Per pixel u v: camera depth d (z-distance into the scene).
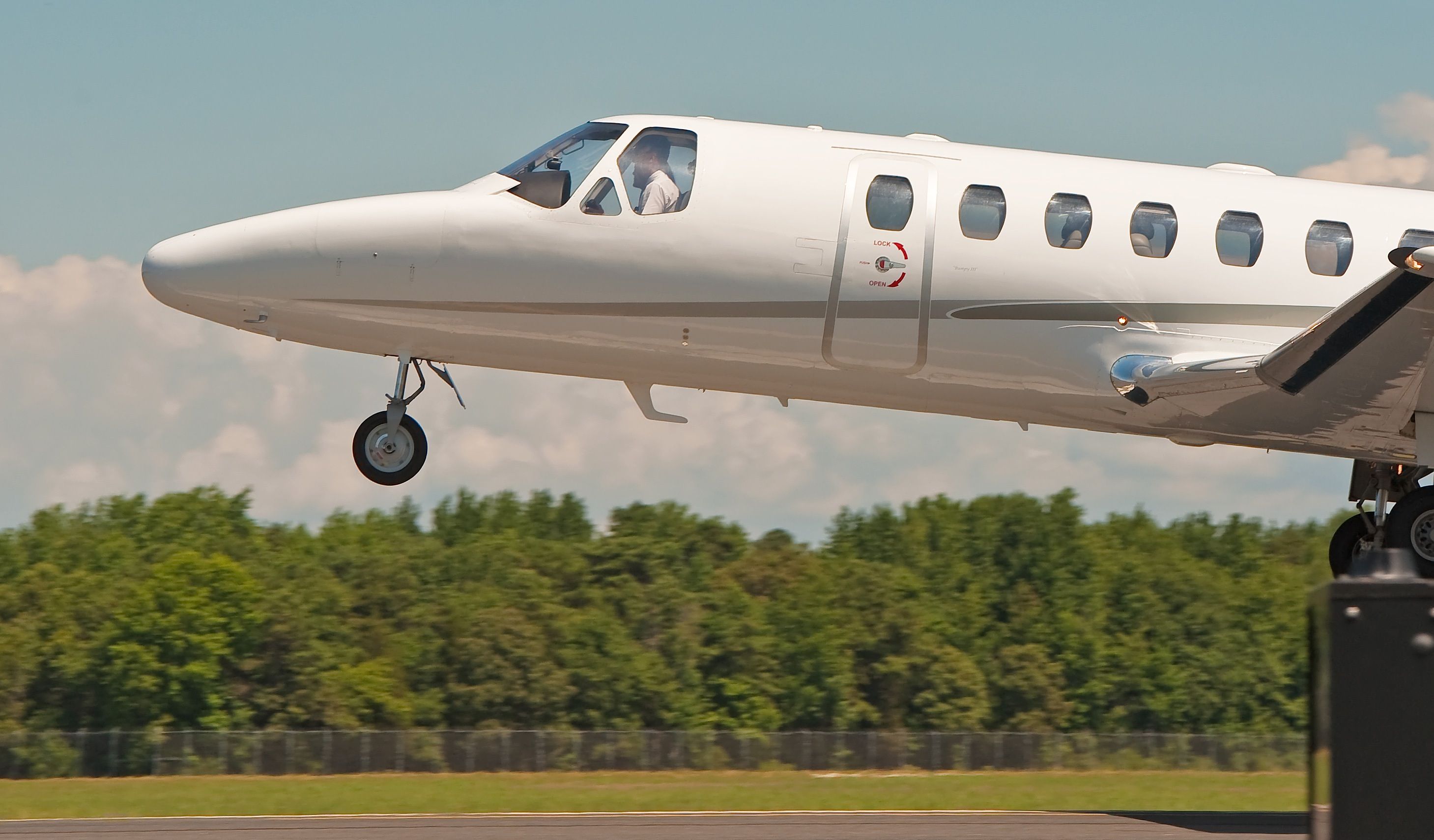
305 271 55.69
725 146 55.94
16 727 184.25
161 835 47.38
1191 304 56.19
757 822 50.47
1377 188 59.59
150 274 56.62
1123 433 60.22
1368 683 17.38
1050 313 55.69
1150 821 52.19
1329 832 17.48
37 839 46.75
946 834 47.56
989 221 55.50
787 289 55.03
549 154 57.41
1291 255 56.84
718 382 58.22
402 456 59.22
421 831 47.94
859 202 55.19
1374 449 58.44
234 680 194.00
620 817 52.75
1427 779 17.16
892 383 57.44
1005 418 60.12
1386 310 48.03
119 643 189.88
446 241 55.50
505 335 56.41
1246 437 58.62
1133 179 57.09
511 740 109.75
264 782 94.62
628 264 55.09
